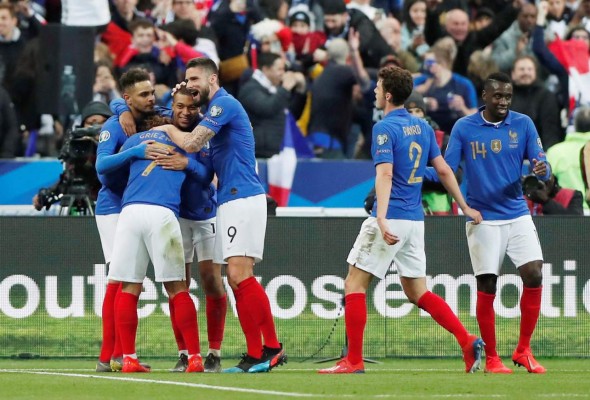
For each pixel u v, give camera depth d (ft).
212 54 166.20
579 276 113.19
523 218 95.50
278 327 113.09
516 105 168.04
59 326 113.09
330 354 112.78
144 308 112.37
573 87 173.68
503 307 113.50
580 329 112.98
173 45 164.45
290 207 159.33
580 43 175.01
